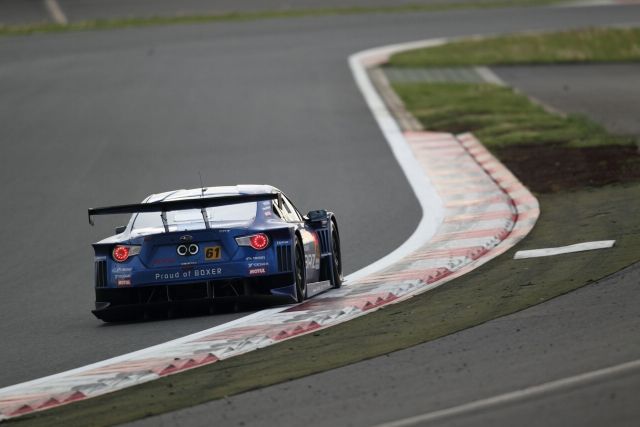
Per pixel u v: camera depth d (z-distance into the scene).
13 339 37.72
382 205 62.09
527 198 58.00
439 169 72.25
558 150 72.12
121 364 31.56
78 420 25.45
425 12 196.00
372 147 84.00
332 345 30.70
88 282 48.28
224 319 37.53
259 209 39.41
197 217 39.41
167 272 37.88
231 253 37.84
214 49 156.25
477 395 23.41
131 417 25.05
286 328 33.94
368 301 37.12
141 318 39.56
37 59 153.62
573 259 39.69
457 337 29.56
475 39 155.88
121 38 171.50
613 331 27.69
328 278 42.09
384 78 126.06
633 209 50.12
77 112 111.44
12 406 27.77
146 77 133.38
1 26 186.62
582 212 51.59
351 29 173.38
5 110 115.19
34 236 61.16
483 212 56.38
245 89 121.06
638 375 23.25
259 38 165.88
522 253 42.88
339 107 106.19
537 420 21.16
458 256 44.84
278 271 37.84
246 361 29.88
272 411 24.19
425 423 21.83
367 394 24.67
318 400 24.67
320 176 73.94
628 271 35.62
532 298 33.66
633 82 114.56
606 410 21.22
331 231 42.47
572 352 26.06
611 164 64.56
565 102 102.06
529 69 131.00
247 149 87.25
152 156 86.88
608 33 153.62
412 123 94.81
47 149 92.81
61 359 33.66
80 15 197.75
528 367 25.22
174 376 29.06
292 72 132.62
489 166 70.19
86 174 81.06
